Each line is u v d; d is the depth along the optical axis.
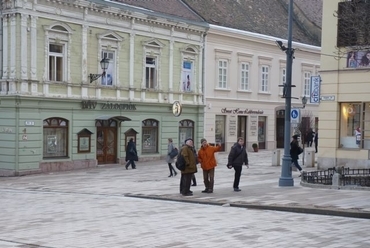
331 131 28.62
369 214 14.69
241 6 50.59
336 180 21.05
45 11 32.19
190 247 11.24
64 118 33.38
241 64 47.09
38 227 14.00
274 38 50.03
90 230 13.39
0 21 31.56
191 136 42.69
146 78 38.97
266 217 15.10
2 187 25.45
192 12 43.50
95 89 35.25
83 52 34.50
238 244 11.45
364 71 27.36
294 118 27.56
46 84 32.34
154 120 39.56
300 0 59.06
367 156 27.48
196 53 42.62
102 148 36.03
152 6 39.59
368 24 16.11
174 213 16.11
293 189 20.83
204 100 43.53
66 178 28.84
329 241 11.59
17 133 30.91
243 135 48.25
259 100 49.25
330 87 28.61
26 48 31.33
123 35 37.03
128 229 13.45
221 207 17.38
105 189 23.22
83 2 34.03
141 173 30.92
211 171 20.48
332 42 28.34
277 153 33.62
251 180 25.03
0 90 31.45
